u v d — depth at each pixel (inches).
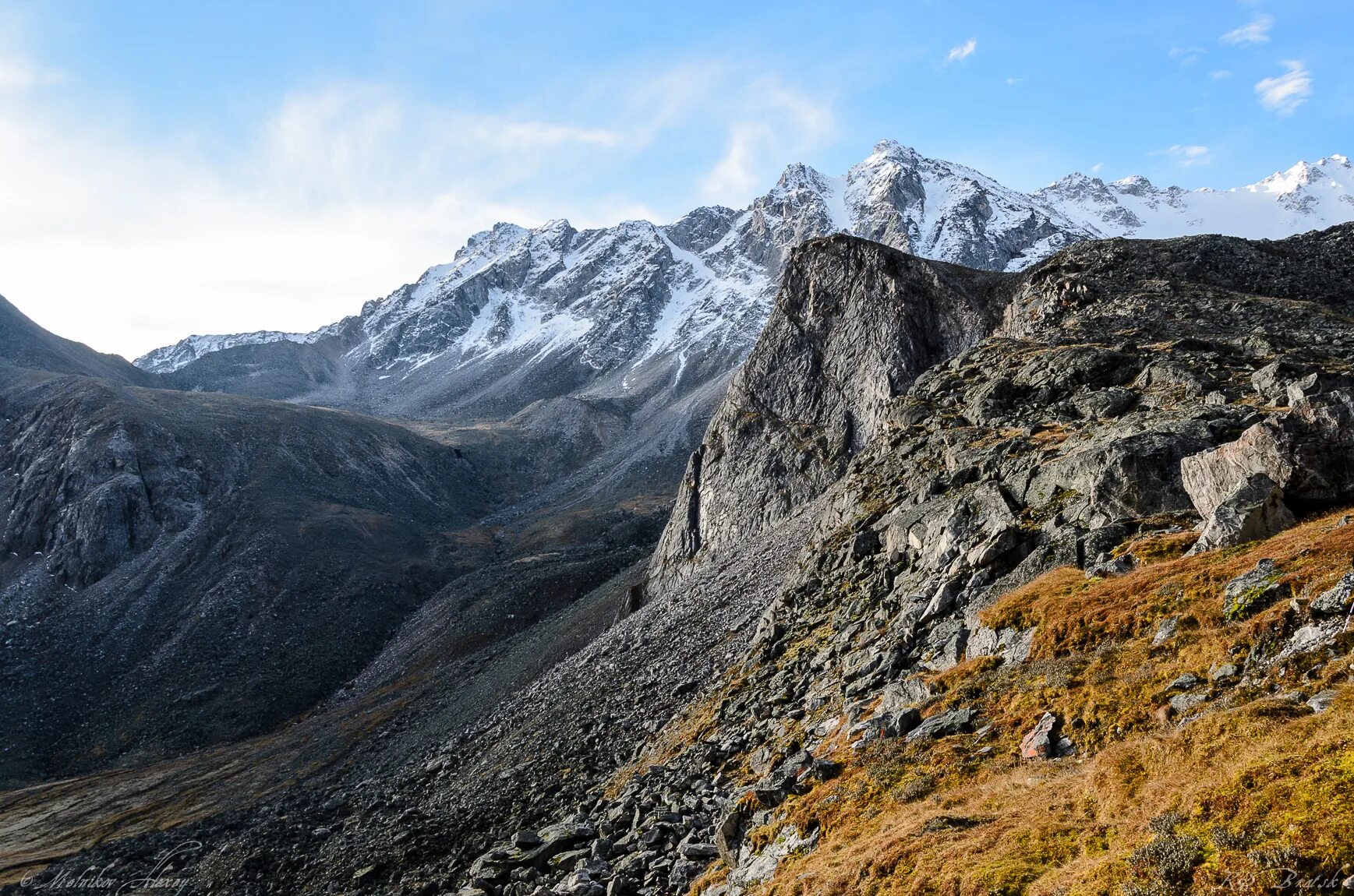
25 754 6058.1
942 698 1069.1
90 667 7283.5
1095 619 1013.8
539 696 3112.7
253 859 2386.8
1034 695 946.7
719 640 2437.3
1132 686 854.5
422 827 2007.9
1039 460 1699.1
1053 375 2399.1
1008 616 1152.8
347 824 2476.6
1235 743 642.2
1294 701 672.4
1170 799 622.8
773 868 910.4
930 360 4869.6
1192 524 1230.9
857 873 761.0
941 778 888.9
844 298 5526.6
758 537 4067.4
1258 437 1148.5
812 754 1162.0
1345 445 1082.7
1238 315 2940.5
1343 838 481.4
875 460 2637.8
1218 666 805.2
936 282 5167.3
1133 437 1443.2
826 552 2191.2
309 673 7426.2
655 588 5324.8
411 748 3654.0
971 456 1985.7
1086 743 824.9
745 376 5821.9
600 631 4881.9
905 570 1690.5
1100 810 676.7
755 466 5162.4
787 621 1962.4
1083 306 3580.2
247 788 4156.0
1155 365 2149.4
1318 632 739.4
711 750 1491.1
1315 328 2650.1
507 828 1766.7
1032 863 644.7
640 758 1788.9
